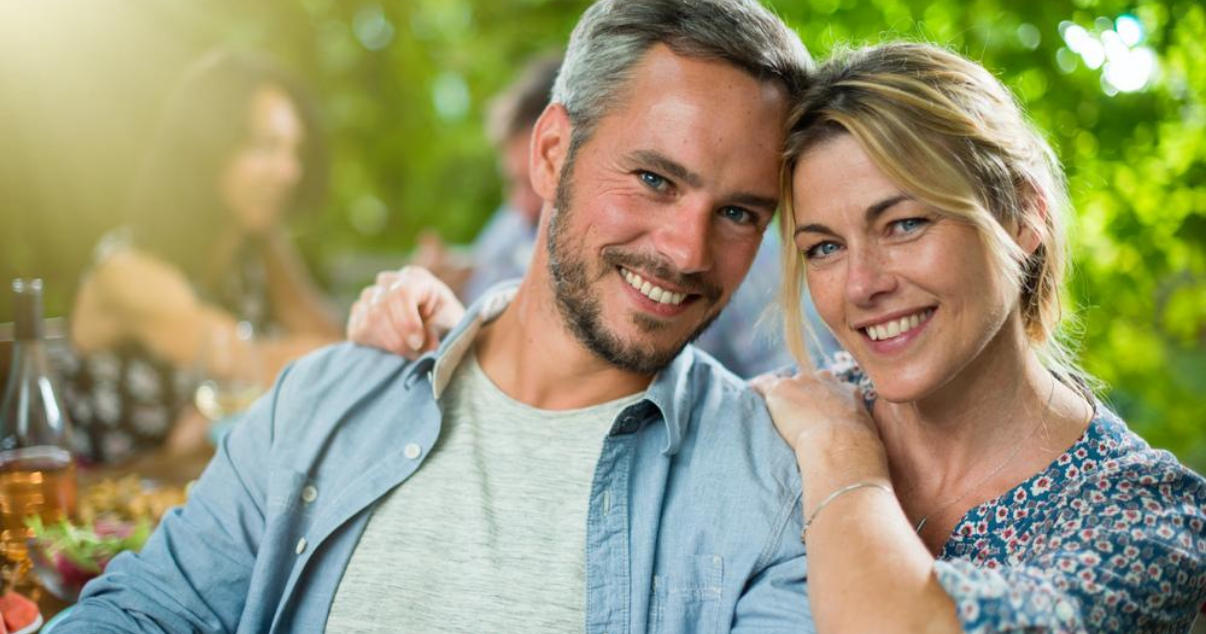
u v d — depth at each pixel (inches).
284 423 70.8
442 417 68.9
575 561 63.4
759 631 59.8
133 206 133.6
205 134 131.9
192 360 119.6
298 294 150.3
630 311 64.6
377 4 233.3
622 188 63.2
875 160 58.3
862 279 59.4
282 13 218.7
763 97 62.6
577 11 202.8
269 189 138.0
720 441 66.4
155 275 127.8
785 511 62.6
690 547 63.2
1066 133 109.1
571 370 68.2
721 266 64.4
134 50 179.9
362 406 71.1
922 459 65.8
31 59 168.4
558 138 68.1
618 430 66.1
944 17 116.6
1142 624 55.5
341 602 65.2
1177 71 106.7
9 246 166.2
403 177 250.2
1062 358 68.6
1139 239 111.0
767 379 72.7
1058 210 64.4
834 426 63.7
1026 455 62.8
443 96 246.4
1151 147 108.6
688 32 62.5
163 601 66.7
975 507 62.6
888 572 54.0
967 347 59.5
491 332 72.8
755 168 62.6
